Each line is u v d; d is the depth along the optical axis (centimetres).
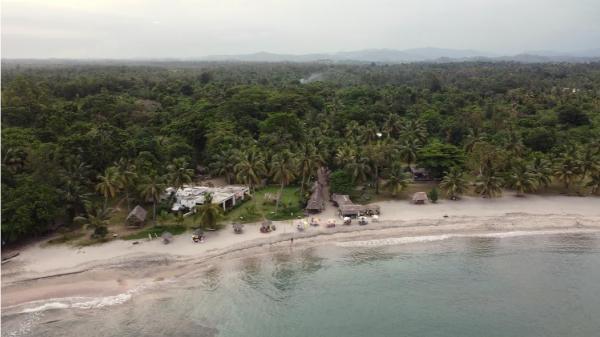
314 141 10750
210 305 5562
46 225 6944
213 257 6619
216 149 10394
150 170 8606
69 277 5984
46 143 8538
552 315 5459
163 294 5747
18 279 5878
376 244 7156
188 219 7800
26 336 4897
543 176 8788
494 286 6081
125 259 6438
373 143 10444
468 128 12069
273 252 6844
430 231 7569
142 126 12619
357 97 17288
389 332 5112
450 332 5131
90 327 5062
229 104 13325
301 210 8256
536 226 7756
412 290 5981
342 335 5056
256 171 8562
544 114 14138
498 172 9181
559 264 6644
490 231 7600
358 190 9338
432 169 9688
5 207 6425
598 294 5906
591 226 7750
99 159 8606
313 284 6091
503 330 5169
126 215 8012
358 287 6041
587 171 8825
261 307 5566
